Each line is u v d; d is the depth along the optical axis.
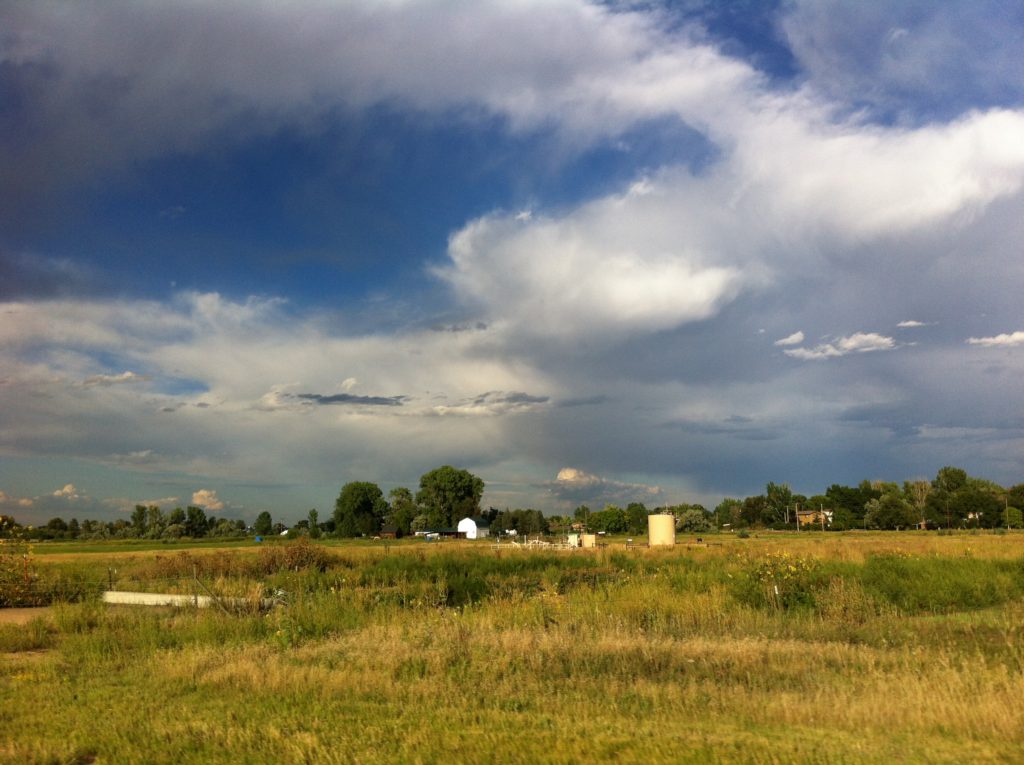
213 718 9.36
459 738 8.20
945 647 13.18
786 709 8.98
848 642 14.13
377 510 148.88
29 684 11.46
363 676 11.16
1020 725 8.14
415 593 22.08
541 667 11.96
